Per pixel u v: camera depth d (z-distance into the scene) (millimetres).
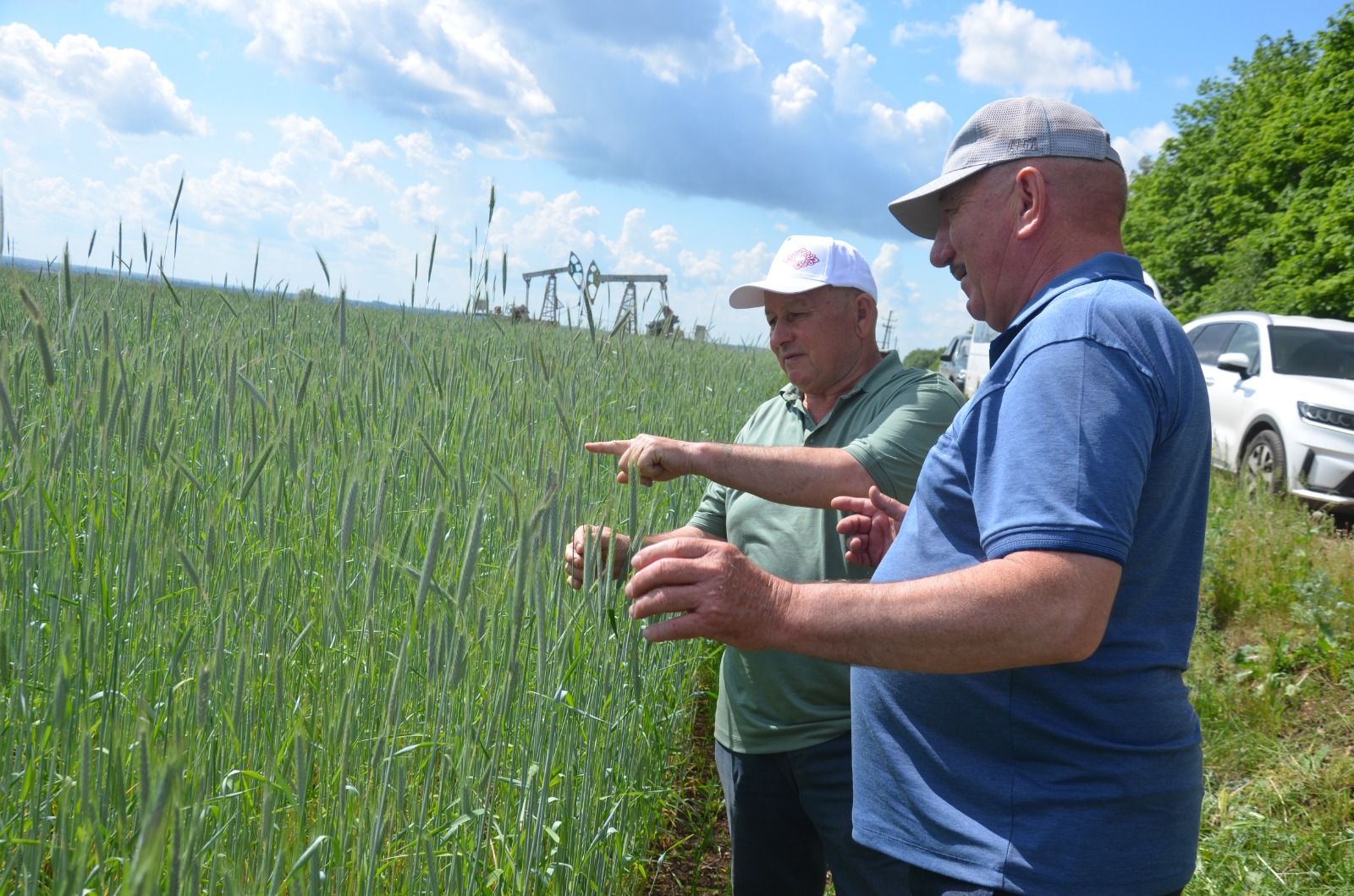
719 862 3289
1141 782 1363
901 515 2023
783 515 2490
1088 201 1499
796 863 2475
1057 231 1499
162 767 717
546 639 1591
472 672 1544
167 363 2496
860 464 2223
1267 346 9438
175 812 835
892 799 1562
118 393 1613
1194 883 3111
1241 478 8867
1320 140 17953
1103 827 1356
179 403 2236
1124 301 1356
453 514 1982
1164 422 1336
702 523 2816
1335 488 7961
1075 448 1257
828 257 2467
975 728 1449
